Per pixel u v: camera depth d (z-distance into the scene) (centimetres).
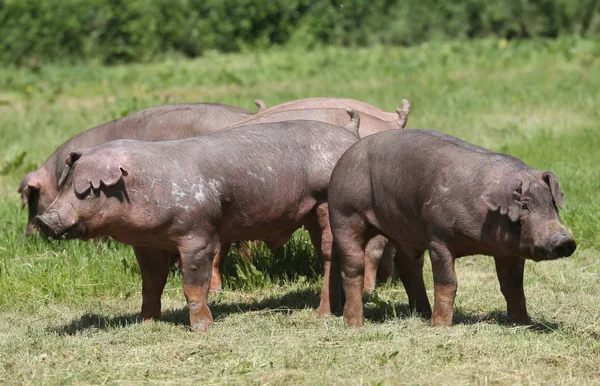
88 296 3067
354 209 2516
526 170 2261
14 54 9631
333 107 3319
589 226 3494
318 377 2052
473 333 2312
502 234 2233
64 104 7088
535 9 10725
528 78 7556
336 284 2709
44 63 9650
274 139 2662
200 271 2525
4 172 4884
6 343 2458
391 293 3008
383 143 2495
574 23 10681
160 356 2262
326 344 2297
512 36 10850
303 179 2673
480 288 3006
